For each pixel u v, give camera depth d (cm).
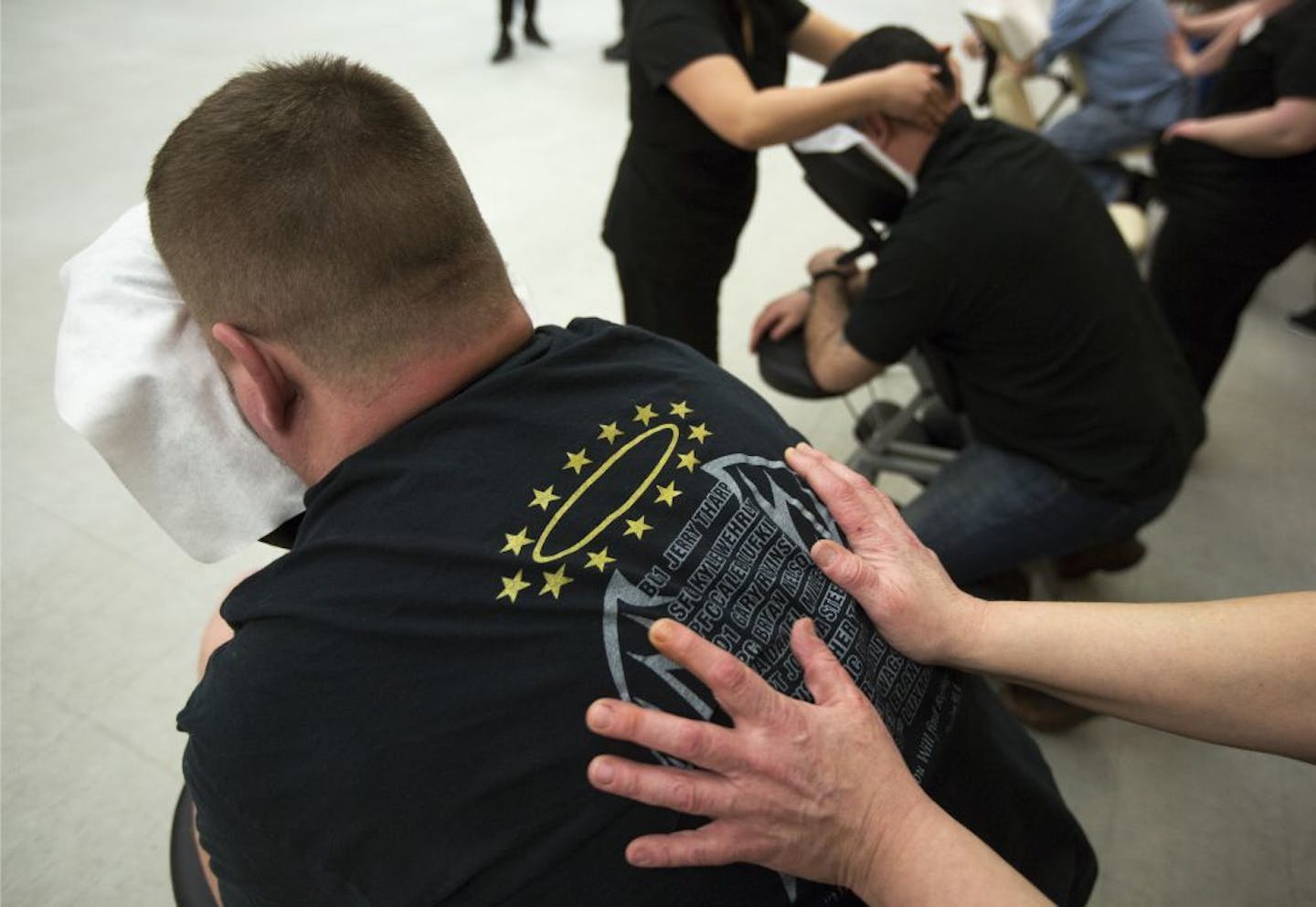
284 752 45
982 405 133
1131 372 123
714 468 57
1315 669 61
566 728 47
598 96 374
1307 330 258
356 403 54
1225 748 146
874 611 60
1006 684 148
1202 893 128
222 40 392
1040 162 121
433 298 52
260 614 48
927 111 116
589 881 46
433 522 50
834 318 142
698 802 45
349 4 452
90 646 146
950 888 49
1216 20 226
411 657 46
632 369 59
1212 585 177
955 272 116
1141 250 191
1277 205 169
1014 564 141
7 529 163
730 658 46
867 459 166
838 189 132
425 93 358
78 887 118
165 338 60
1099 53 218
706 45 129
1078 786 141
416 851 45
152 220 51
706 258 164
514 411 54
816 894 54
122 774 130
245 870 48
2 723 134
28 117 311
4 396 191
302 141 47
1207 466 208
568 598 49
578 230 277
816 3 505
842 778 49
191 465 63
